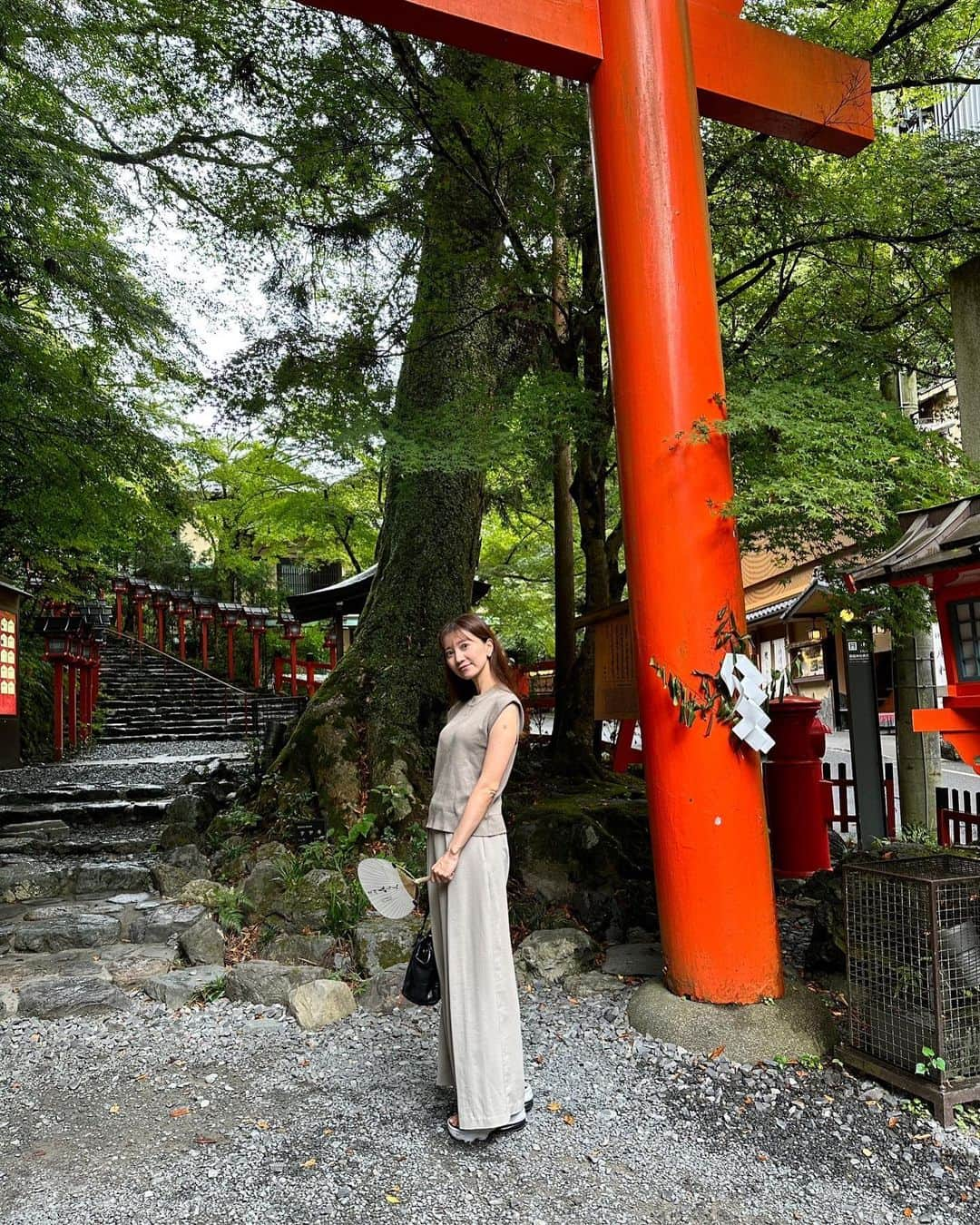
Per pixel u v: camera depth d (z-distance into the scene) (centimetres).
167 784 790
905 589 400
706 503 319
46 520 901
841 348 465
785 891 507
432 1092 276
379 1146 243
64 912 486
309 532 1867
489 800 245
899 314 514
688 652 312
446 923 250
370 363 505
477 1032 242
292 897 455
